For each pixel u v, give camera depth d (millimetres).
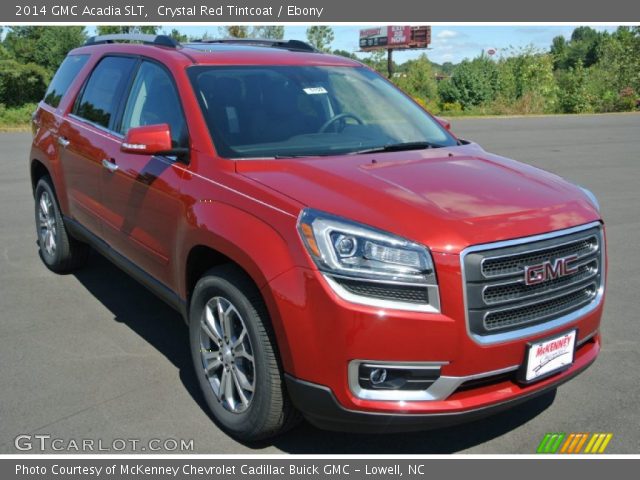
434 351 2828
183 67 4164
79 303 5238
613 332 4820
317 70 4594
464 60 36219
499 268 2930
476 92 34125
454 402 2922
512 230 2959
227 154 3650
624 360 4363
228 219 3262
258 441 3430
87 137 4957
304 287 2877
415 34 66062
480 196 3203
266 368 3092
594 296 3387
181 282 3750
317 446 3416
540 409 3760
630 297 5555
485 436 3510
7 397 3779
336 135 4086
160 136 3682
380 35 67938
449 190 3240
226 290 3271
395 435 3521
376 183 3240
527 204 3188
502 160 3994
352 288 2832
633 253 6867
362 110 4430
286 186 3229
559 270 3086
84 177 4996
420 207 3004
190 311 3637
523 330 3016
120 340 4574
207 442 3420
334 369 2859
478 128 21469
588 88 35469
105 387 3924
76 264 5859
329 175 3334
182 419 3611
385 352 2812
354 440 3475
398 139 4246
